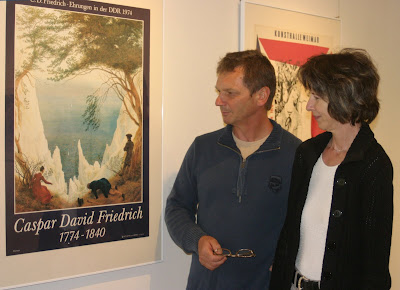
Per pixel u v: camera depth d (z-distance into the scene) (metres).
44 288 1.52
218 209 1.49
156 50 1.69
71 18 1.50
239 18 1.93
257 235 1.45
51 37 1.47
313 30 2.12
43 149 1.47
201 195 1.54
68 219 1.52
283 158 1.48
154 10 1.67
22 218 1.44
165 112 1.75
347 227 1.14
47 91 1.47
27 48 1.43
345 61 1.13
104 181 1.59
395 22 2.46
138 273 1.71
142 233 1.68
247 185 1.46
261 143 1.53
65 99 1.50
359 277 1.12
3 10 1.39
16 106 1.42
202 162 1.57
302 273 1.24
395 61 2.47
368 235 1.08
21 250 1.45
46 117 1.47
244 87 1.43
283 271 1.33
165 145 1.75
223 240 1.47
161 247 1.73
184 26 1.78
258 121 1.51
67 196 1.52
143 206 1.68
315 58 1.21
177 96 1.77
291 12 2.04
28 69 1.43
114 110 1.60
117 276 1.67
